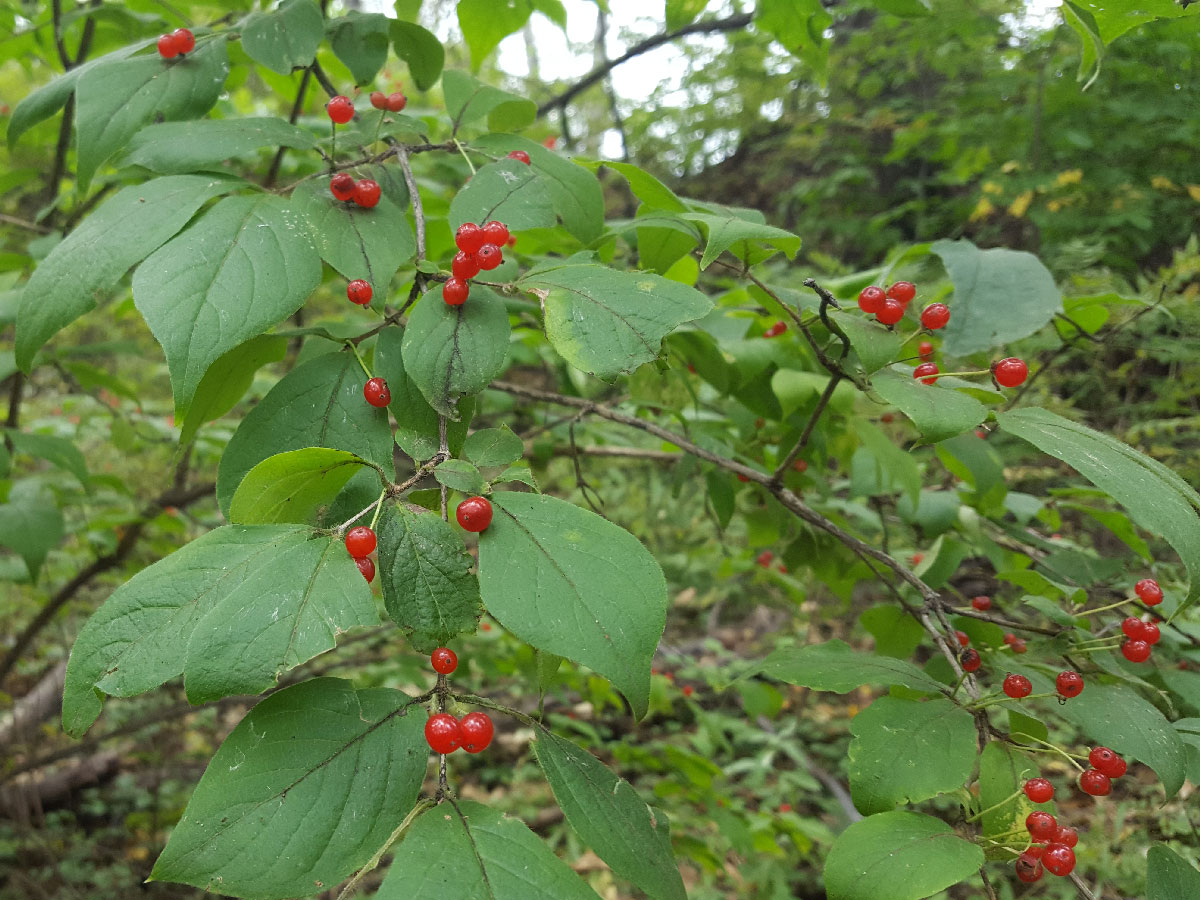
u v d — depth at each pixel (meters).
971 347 0.32
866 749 0.21
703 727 0.64
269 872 0.16
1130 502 0.19
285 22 0.29
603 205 0.29
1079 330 0.37
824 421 0.41
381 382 0.23
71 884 0.64
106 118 0.27
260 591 0.17
